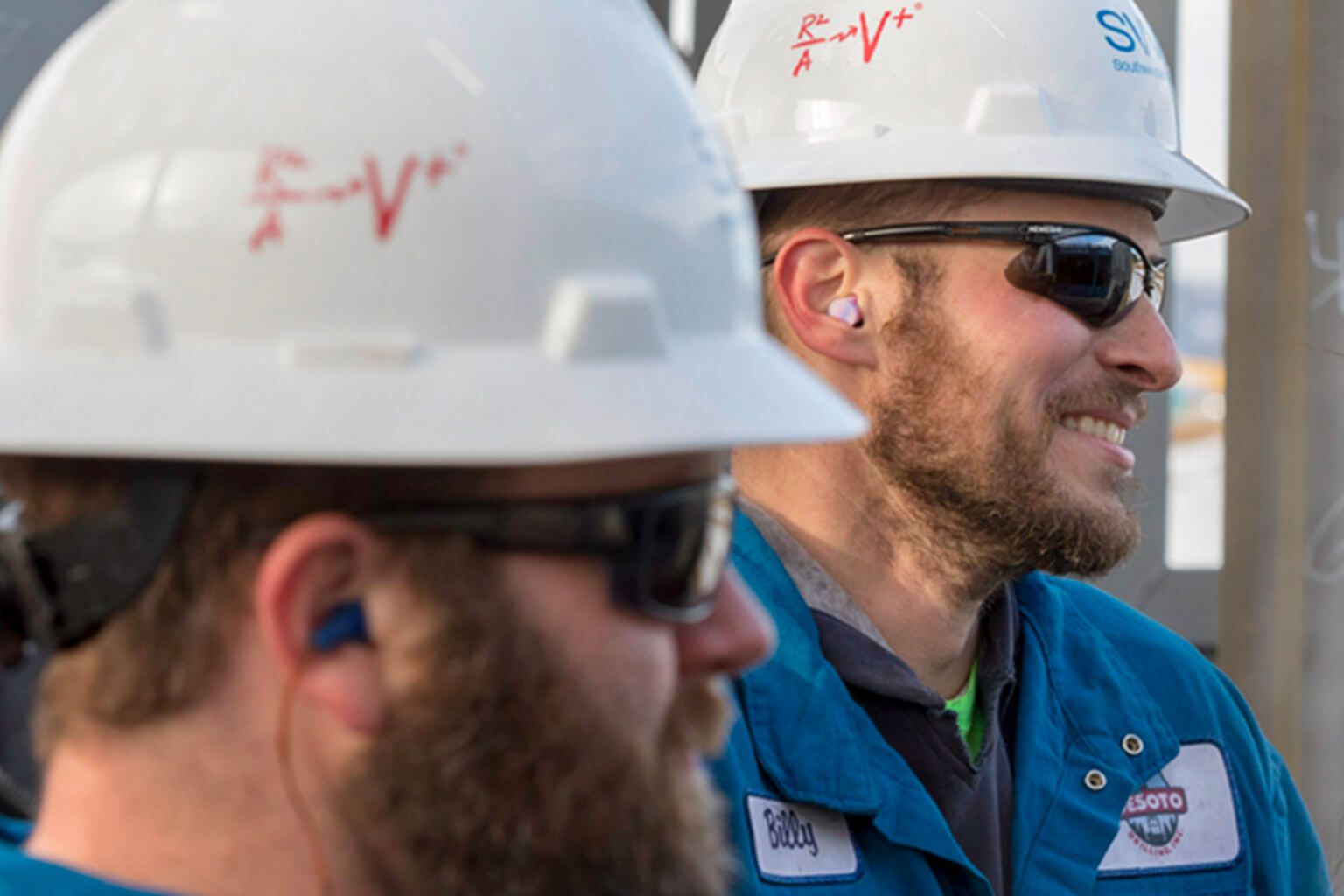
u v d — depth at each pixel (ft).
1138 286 6.64
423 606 3.62
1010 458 6.38
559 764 3.66
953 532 6.43
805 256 6.72
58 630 3.70
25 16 9.48
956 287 6.47
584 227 3.71
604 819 3.72
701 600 3.99
